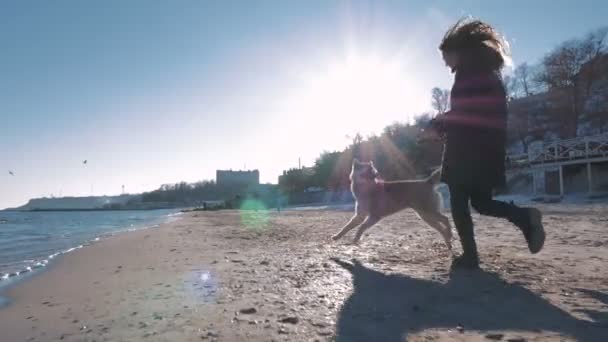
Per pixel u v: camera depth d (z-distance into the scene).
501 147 3.83
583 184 28.48
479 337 2.25
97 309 3.28
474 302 2.94
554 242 6.32
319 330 2.48
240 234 10.18
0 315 3.30
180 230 12.84
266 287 3.68
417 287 3.45
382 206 6.05
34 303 3.70
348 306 2.98
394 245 6.40
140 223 24.12
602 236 7.08
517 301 2.91
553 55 46.91
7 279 5.24
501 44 3.95
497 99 3.79
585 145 26.81
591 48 45.12
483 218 12.73
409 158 48.28
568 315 2.56
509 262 4.45
